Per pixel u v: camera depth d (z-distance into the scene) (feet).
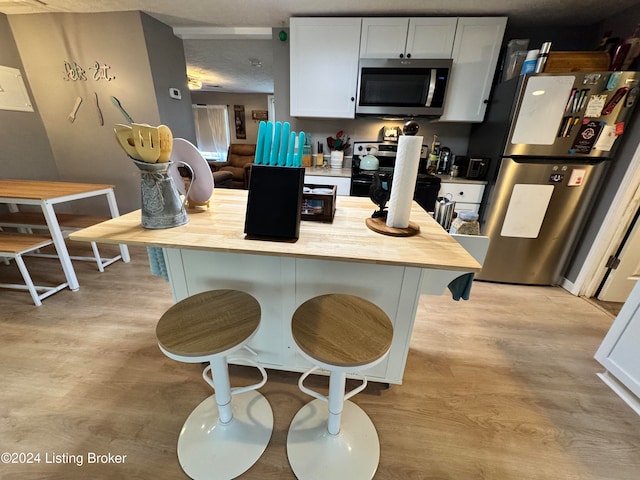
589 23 7.61
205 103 22.26
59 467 3.23
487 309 6.56
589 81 5.92
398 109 8.00
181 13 8.07
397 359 4.02
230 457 3.34
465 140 9.33
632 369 4.27
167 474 3.20
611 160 6.53
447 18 7.16
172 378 4.45
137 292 6.79
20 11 8.10
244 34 9.16
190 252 3.79
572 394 4.36
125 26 8.16
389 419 3.89
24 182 7.66
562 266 7.52
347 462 3.31
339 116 8.46
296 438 3.54
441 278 3.58
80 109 9.25
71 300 6.42
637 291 4.20
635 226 6.35
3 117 8.50
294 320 2.96
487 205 7.49
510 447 3.58
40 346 5.02
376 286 3.59
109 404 3.99
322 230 3.37
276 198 3.07
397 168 3.14
